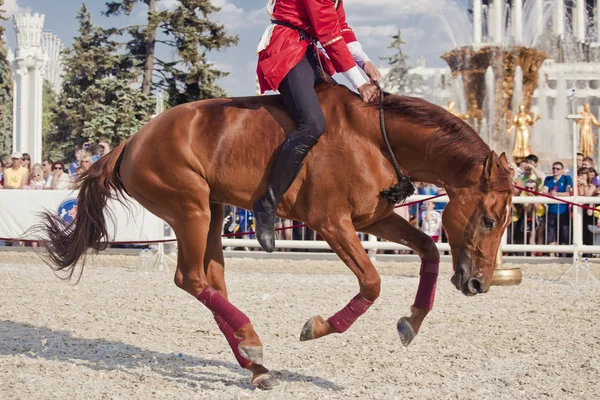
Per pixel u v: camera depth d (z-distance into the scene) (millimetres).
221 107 5012
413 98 4738
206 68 29484
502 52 18875
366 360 5469
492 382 4859
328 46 4738
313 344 6008
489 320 6965
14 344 5863
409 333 4723
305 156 4668
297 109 4695
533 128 21469
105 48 30078
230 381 4934
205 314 7266
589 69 25453
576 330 6496
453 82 19578
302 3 4836
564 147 21719
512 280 9383
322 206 4684
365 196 4645
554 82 25438
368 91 4711
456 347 5867
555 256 11750
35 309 7410
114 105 28516
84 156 13211
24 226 11805
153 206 5129
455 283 4602
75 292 8547
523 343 5996
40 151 21266
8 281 9414
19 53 21047
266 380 4695
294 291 8844
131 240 10984
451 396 4531
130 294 8430
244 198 4898
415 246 4871
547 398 4492
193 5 29406
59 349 5746
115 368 5211
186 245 4992
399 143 4688
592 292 8805
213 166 4922
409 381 4883
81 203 5398
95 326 6652
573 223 10688
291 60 4730
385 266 11336
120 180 5406
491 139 19109
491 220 4492
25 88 21156
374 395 4551
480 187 4523
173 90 29859
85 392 4543
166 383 4820
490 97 19062
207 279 5227
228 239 11727
